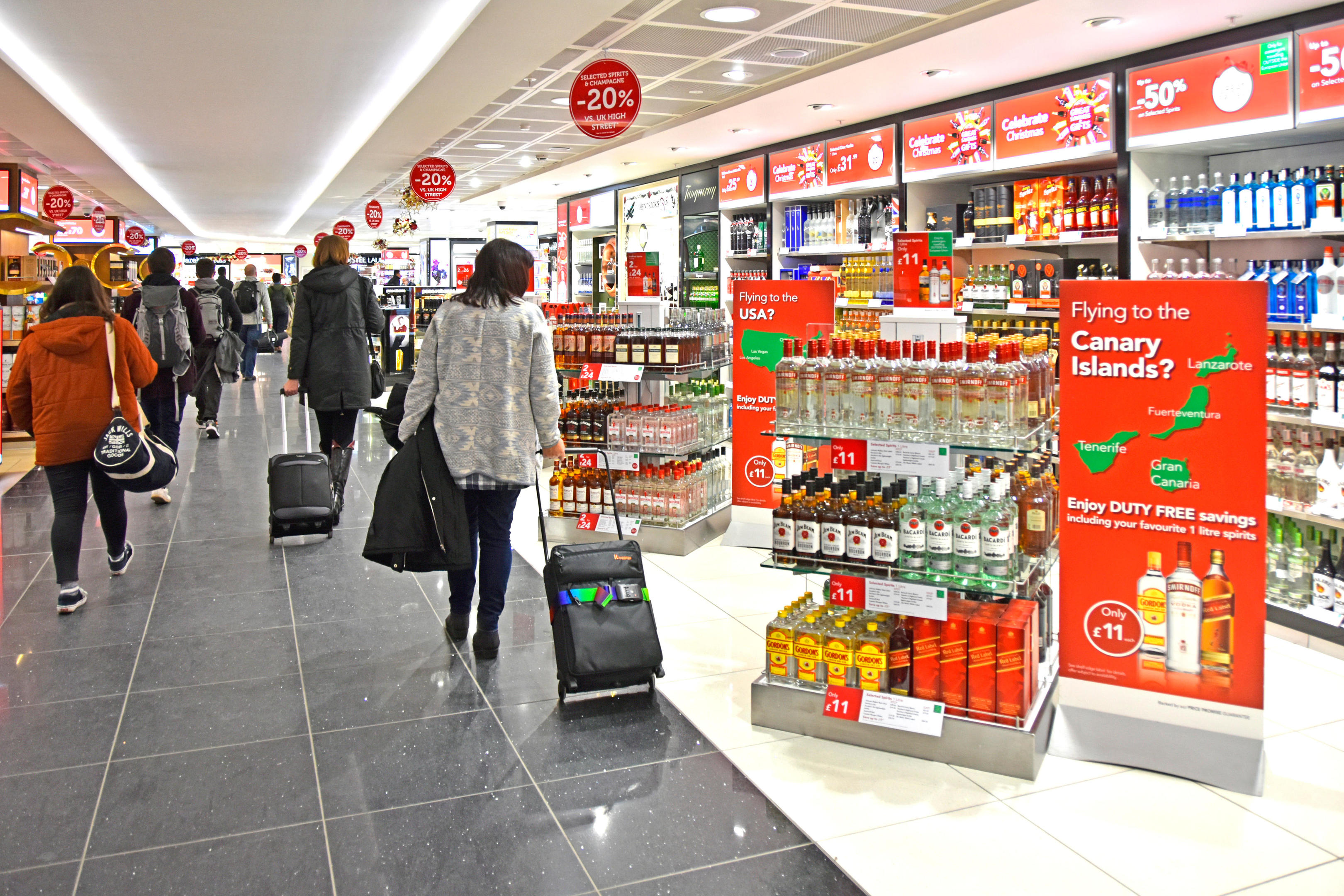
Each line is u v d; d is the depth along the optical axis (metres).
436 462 3.53
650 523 5.52
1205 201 5.24
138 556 5.29
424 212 20.98
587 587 3.44
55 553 4.32
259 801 2.73
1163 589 2.85
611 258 14.05
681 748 3.05
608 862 2.42
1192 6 4.97
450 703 3.40
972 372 2.95
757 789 2.79
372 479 7.50
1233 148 5.71
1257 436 2.69
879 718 3.00
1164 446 2.80
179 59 7.79
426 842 2.52
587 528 5.53
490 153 12.26
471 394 3.53
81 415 4.27
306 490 5.57
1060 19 5.26
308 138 11.88
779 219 9.71
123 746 3.07
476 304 3.55
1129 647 2.90
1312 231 4.53
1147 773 2.87
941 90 7.20
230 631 4.13
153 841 2.53
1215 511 2.76
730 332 6.27
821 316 5.43
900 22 5.96
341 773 2.89
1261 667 2.74
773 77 7.51
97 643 3.98
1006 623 2.88
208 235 32.50
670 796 2.75
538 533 5.82
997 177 7.46
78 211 21.45
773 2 5.68
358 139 12.16
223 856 2.46
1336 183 4.46
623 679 3.41
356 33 7.03
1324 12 4.93
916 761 2.96
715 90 7.97
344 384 5.71
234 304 10.79
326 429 6.09
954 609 3.04
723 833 2.55
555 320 6.38
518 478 3.55
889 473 3.14
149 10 6.45
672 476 5.47
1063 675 3.01
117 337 4.35
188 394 7.20
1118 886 2.30
